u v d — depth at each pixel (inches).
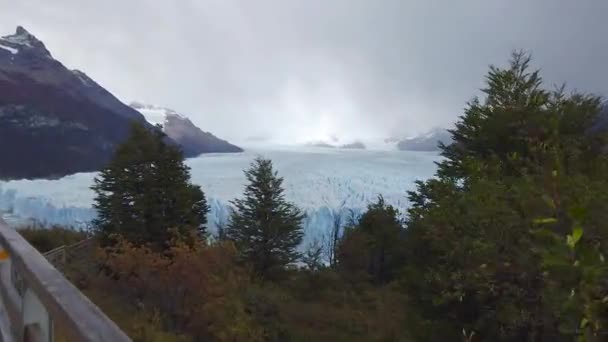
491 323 294.2
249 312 748.6
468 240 237.9
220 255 731.4
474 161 318.3
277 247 1254.9
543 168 74.8
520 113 454.9
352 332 768.3
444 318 376.8
